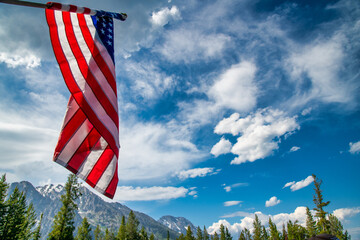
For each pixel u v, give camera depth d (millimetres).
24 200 45812
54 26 5125
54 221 38688
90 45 5379
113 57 5684
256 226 92562
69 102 4844
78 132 4754
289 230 67375
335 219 54062
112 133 5098
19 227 44094
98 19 5734
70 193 40688
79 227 50625
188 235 101062
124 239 76562
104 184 4770
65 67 4953
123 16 5531
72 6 4289
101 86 5223
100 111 5047
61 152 4461
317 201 50812
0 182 44312
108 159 4965
